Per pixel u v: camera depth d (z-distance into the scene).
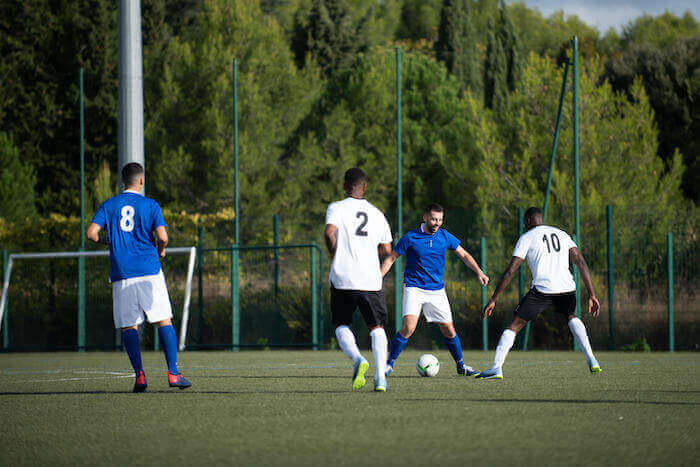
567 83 74.69
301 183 102.81
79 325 62.09
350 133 106.62
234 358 45.56
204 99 97.38
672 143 105.38
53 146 107.56
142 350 59.97
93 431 15.84
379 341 22.72
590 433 14.70
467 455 12.50
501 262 59.03
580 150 73.19
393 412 17.92
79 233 76.62
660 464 11.79
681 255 56.44
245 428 15.77
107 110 107.44
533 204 72.31
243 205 94.62
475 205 94.88
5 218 87.94
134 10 57.50
